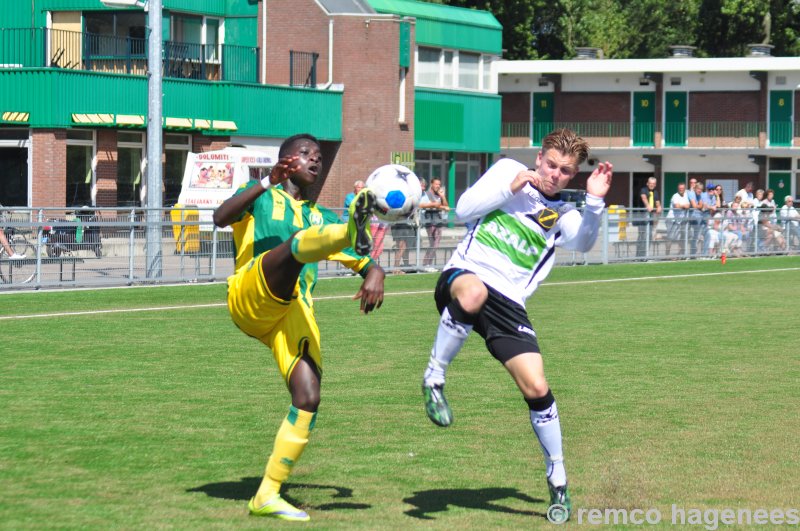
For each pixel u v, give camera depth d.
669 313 18.58
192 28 45.22
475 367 12.58
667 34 80.19
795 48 75.75
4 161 37.97
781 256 35.94
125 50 41.66
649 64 60.12
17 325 16.03
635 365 12.73
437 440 8.77
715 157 61.00
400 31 48.31
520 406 10.23
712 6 77.06
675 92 61.28
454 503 7.00
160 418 9.45
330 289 22.34
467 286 6.54
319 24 46.84
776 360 13.18
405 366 12.52
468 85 53.72
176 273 23.89
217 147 42.12
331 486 7.38
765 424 9.44
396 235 27.03
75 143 38.12
